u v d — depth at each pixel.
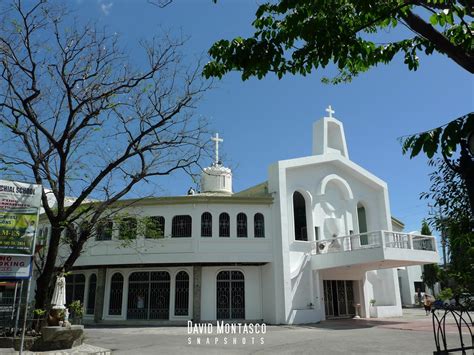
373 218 28.84
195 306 23.12
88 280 25.62
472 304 5.68
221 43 6.25
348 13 6.20
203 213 23.91
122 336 17.62
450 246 5.59
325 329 19.66
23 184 10.87
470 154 4.21
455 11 5.52
